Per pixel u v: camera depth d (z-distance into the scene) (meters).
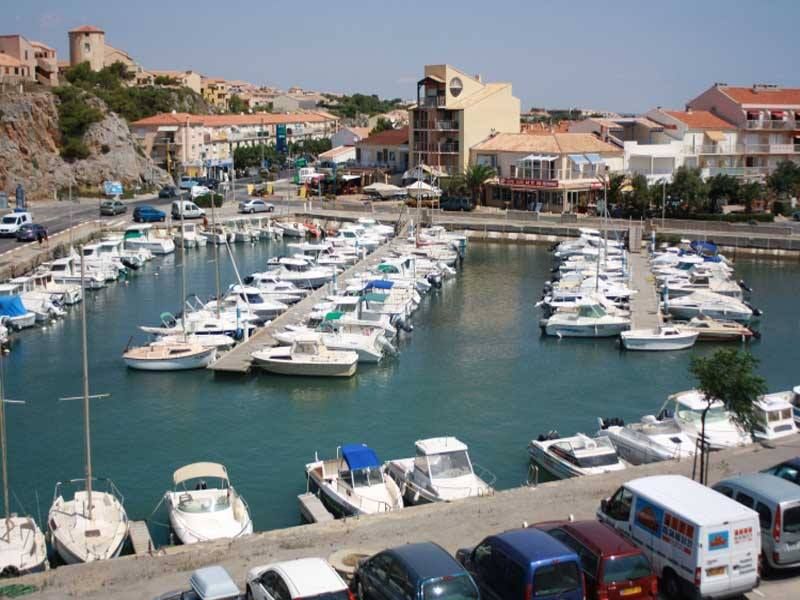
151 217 107.00
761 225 98.88
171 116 169.00
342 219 114.12
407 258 82.75
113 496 31.73
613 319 60.66
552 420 43.94
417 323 65.69
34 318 63.91
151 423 43.50
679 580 20.30
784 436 35.75
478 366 53.91
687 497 21.23
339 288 73.12
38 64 171.75
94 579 22.69
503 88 132.38
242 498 34.31
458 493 31.81
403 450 39.88
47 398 47.47
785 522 21.56
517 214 111.44
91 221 105.31
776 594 21.02
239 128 187.50
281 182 158.25
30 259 79.81
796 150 126.94
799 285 78.81
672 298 70.12
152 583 22.47
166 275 84.94
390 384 50.12
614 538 20.08
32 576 22.89
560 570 18.53
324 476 33.75
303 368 50.66
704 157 124.56
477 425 43.25
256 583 18.98
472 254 99.12
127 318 66.44
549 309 67.25
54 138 134.50
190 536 28.66
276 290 72.50
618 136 130.75
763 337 60.44
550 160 115.19
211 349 53.00
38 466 37.94
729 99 128.25
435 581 17.78
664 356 55.94
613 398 47.47
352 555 22.94
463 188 120.94
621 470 31.14
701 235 95.81
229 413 45.03
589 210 112.94
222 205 123.56
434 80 130.25
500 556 19.23
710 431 36.75
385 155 144.50
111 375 51.62
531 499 28.31
